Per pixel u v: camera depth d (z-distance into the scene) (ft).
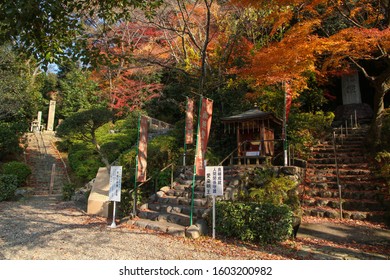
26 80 46.50
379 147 30.48
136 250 16.01
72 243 17.16
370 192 24.88
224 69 40.06
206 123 22.03
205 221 19.90
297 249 16.21
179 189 26.63
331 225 21.07
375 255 15.38
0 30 15.16
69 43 16.87
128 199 24.09
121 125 53.83
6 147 42.78
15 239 17.84
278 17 29.60
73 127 27.68
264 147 30.30
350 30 23.80
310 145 35.81
